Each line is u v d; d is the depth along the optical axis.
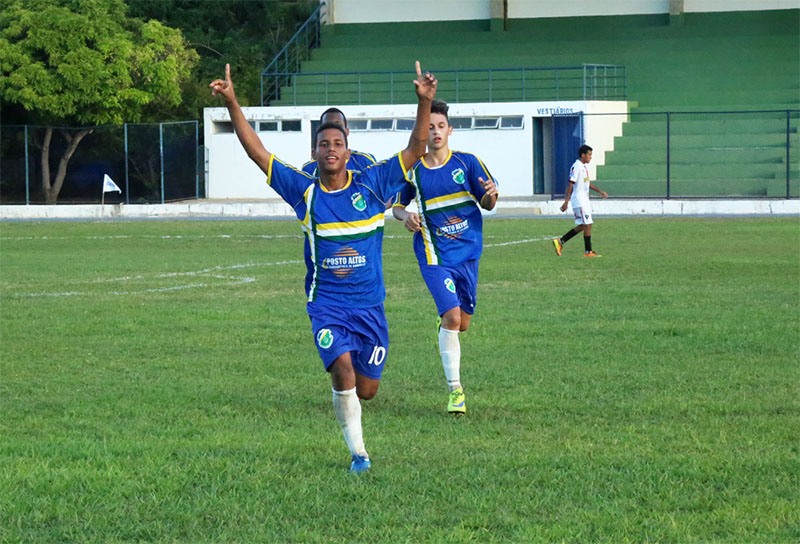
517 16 62.88
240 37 70.56
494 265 23.91
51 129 51.44
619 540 6.49
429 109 7.91
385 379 11.65
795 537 6.54
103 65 51.31
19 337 14.66
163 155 52.62
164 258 26.83
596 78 57.31
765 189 47.94
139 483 7.74
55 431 9.45
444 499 7.34
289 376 11.91
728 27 60.31
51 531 6.81
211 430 9.43
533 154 52.31
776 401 10.23
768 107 53.88
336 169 7.90
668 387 10.97
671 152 51.28
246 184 54.25
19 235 35.56
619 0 61.91
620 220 38.19
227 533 6.72
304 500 7.34
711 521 6.82
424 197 11.02
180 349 13.69
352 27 65.19
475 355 12.93
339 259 8.12
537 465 8.09
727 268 22.80
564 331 14.62
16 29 50.94
